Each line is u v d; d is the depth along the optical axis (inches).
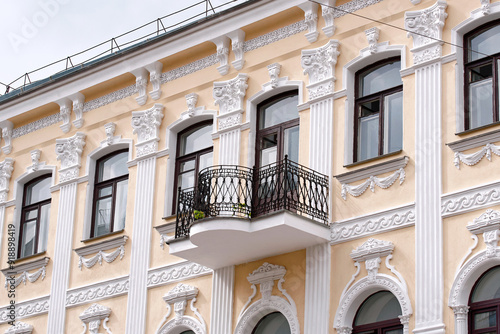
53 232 948.6
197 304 828.0
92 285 897.5
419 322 706.8
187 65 908.6
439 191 727.7
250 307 793.6
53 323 910.4
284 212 749.9
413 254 725.9
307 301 764.6
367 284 739.4
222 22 879.7
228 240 775.7
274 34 860.0
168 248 861.2
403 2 792.9
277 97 852.6
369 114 798.5
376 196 757.3
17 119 1013.8
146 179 899.4
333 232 768.9
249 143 846.5
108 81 948.6
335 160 789.9
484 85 746.8
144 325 850.8
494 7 748.6
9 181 1004.6
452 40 761.0
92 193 943.0
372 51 796.0
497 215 695.7
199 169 882.1
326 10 828.0
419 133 751.7
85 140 959.0
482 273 698.8
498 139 713.0
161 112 910.4
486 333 686.5
